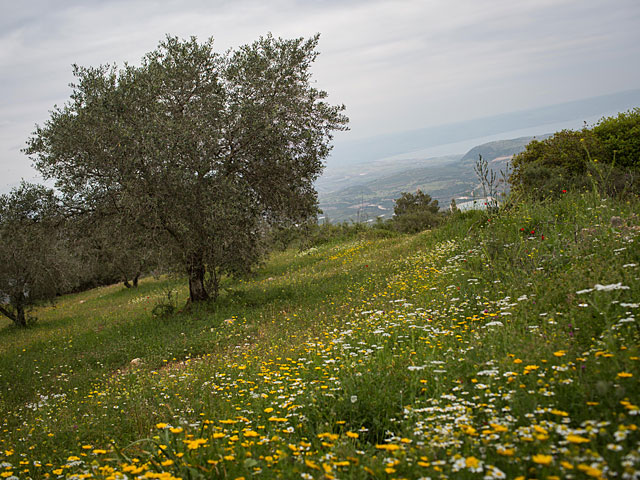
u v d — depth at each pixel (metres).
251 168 13.10
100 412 5.93
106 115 11.72
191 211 11.79
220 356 8.02
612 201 9.63
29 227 13.23
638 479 2.05
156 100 12.55
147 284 30.39
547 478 2.21
